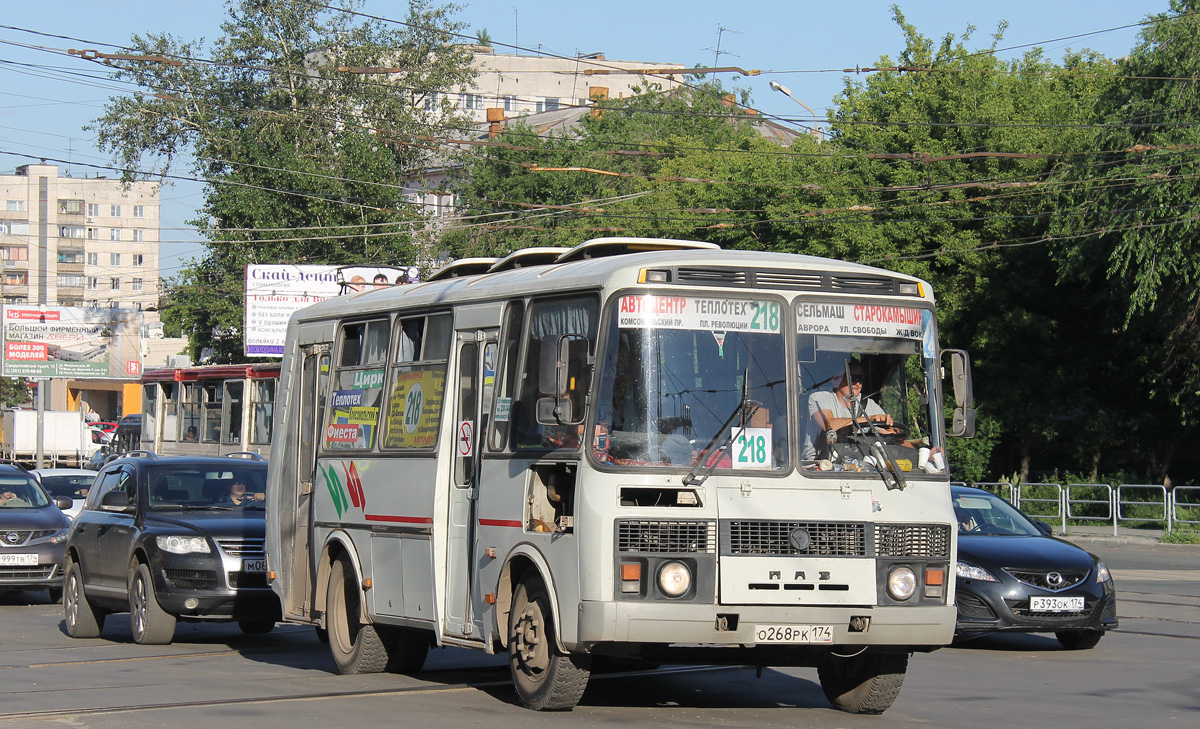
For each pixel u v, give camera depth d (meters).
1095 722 10.39
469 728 9.65
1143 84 31.75
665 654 10.05
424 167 60.91
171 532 15.45
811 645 10.18
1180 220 30.78
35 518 21.02
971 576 14.98
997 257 38.62
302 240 53.59
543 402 9.60
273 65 57.47
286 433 14.52
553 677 10.12
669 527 9.54
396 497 12.17
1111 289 35.72
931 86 39.78
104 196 152.62
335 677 12.71
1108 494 35.59
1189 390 36.31
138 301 152.75
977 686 12.43
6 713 10.38
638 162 64.25
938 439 10.39
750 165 42.38
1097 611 14.98
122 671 13.30
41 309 67.81
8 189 150.12
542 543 10.10
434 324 12.20
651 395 9.70
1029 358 39.72
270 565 14.52
